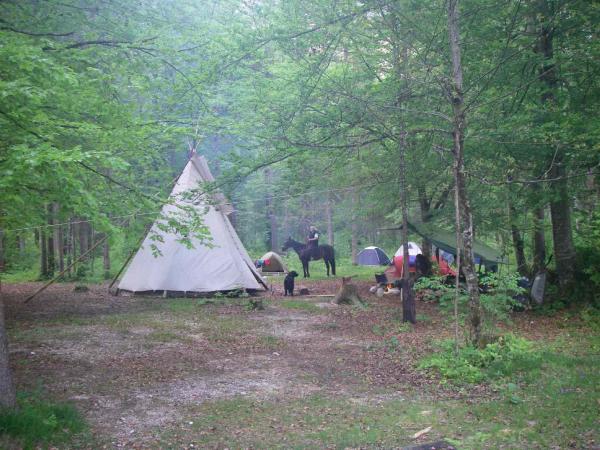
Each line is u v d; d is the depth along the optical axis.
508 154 13.95
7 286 22.67
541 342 11.39
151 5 15.29
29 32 12.07
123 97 13.26
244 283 19.19
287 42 13.02
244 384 8.73
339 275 28.58
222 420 7.04
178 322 14.06
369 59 14.84
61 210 9.27
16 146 7.10
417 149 14.46
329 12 12.70
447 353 9.84
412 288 13.86
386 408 7.55
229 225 20.66
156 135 12.31
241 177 13.69
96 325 13.47
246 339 12.19
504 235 16.92
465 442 6.14
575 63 13.12
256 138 14.04
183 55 13.73
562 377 8.71
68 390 8.09
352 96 11.98
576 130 12.59
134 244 11.98
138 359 10.17
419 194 17.56
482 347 9.90
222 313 15.59
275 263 28.17
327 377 9.20
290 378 9.10
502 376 8.88
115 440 6.27
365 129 13.47
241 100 16.08
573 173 14.06
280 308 16.61
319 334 12.79
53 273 26.58
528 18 14.16
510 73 13.44
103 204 10.16
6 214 10.75
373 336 12.51
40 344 11.20
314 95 13.34
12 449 5.65
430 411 7.39
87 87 9.98
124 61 12.61
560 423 6.69
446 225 19.77
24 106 7.90
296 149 13.10
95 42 12.93
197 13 16.88
